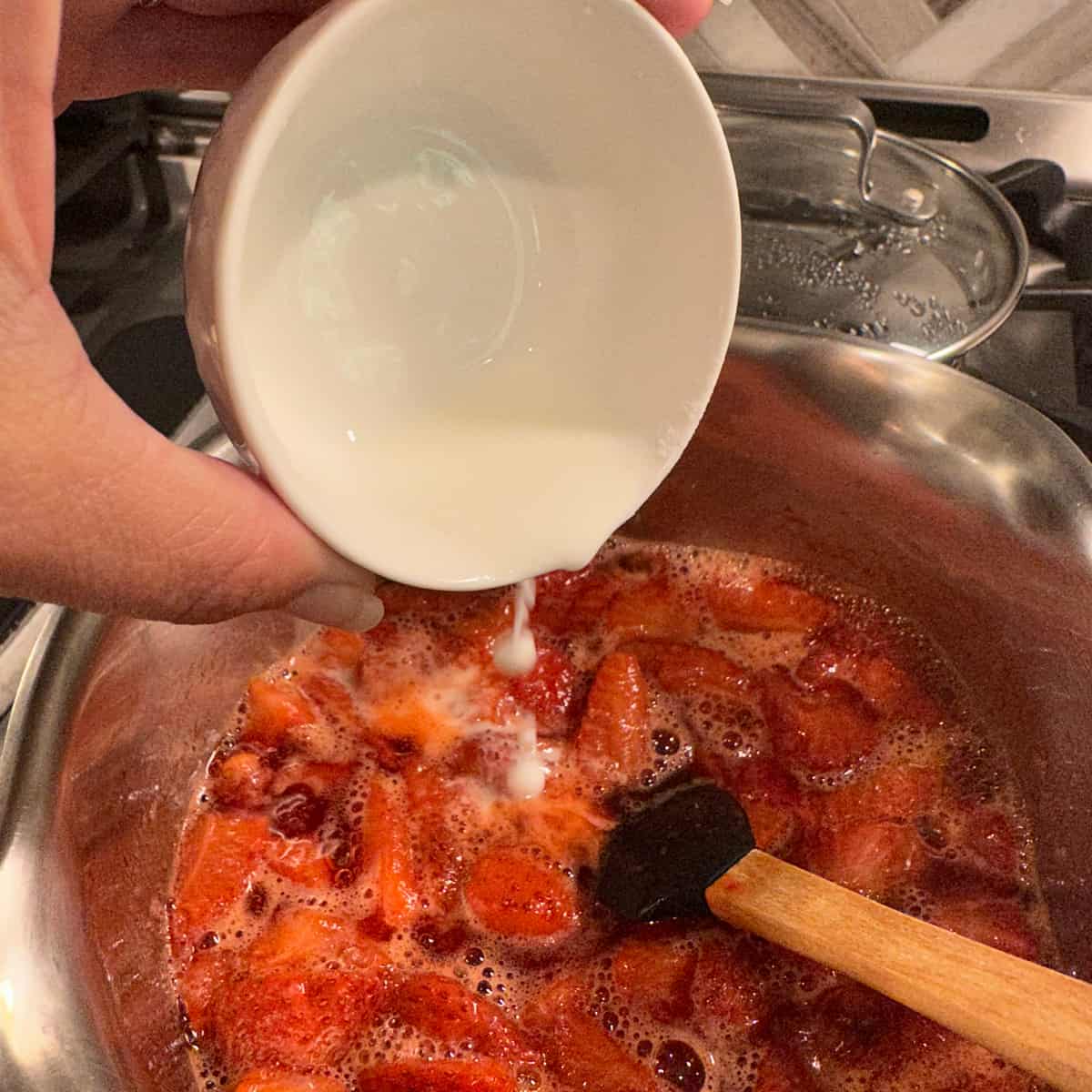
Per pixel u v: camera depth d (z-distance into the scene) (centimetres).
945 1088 25
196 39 25
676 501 33
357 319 21
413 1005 26
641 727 31
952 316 32
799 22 36
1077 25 34
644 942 27
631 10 19
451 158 21
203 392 32
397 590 33
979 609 29
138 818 27
